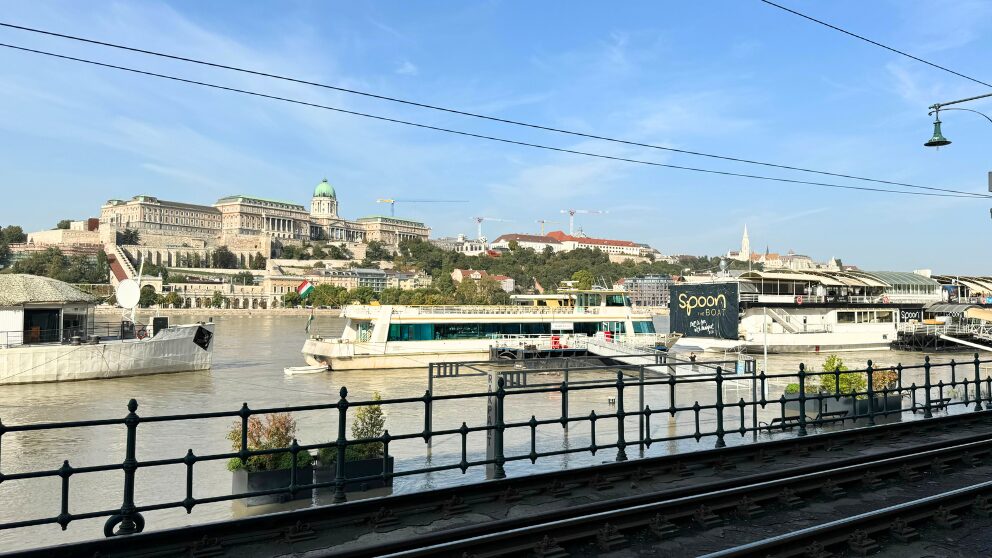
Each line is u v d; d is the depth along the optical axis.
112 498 19.31
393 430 28.59
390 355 58.75
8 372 46.94
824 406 24.22
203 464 23.16
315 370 56.78
